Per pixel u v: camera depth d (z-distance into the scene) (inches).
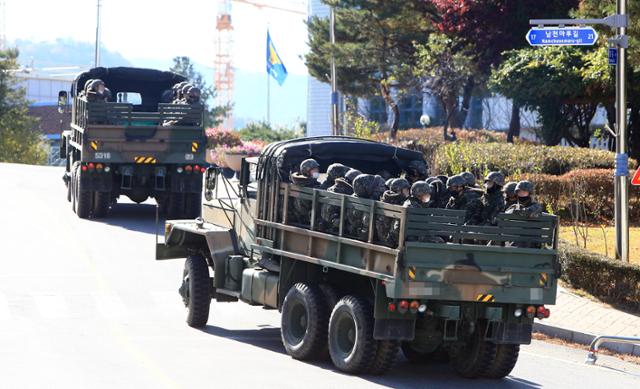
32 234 2347.4
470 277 1080.2
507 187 1167.0
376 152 1343.5
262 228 1318.9
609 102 3294.8
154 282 1812.3
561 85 3260.3
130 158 2556.6
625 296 1685.5
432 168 2721.5
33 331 1366.9
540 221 1109.1
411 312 1065.5
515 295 1100.5
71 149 2903.5
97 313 1528.1
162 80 2866.6
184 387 1035.9
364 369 1130.7
